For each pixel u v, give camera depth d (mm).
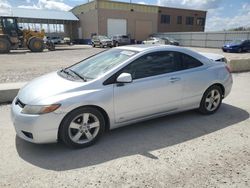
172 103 4480
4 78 9320
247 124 4680
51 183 2877
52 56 19453
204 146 3793
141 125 4609
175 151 3639
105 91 3707
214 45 37156
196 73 4703
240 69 11445
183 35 42594
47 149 3688
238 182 2896
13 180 2930
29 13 46562
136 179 2953
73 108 3480
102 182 2898
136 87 3975
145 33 50094
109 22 45281
